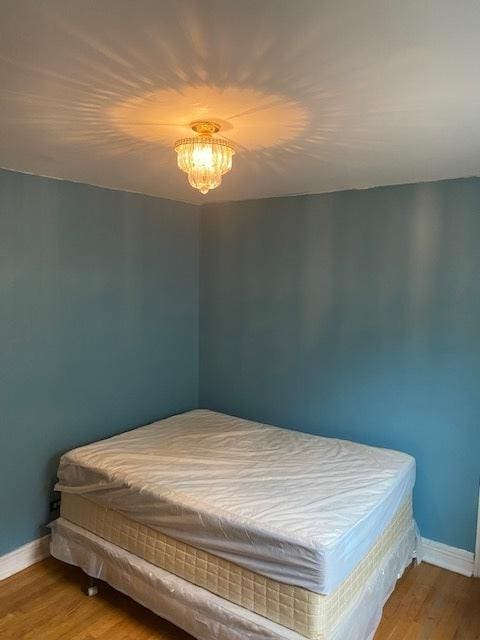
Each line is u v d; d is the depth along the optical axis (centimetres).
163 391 353
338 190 299
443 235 268
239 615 197
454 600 253
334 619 191
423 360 279
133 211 320
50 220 275
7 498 267
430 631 230
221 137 190
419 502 286
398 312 285
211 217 361
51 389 283
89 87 144
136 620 237
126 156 224
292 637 185
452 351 270
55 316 281
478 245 258
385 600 233
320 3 99
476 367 263
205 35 113
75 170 255
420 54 120
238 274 350
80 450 270
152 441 286
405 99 149
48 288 277
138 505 230
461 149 205
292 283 325
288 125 175
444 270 269
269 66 128
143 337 335
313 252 314
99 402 310
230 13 104
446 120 168
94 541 247
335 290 307
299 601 185
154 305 341
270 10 102
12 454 267
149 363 341
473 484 270
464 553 274
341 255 303
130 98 151
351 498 220
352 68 129
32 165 244
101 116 168
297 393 329
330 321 311
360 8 100
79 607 246
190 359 372
